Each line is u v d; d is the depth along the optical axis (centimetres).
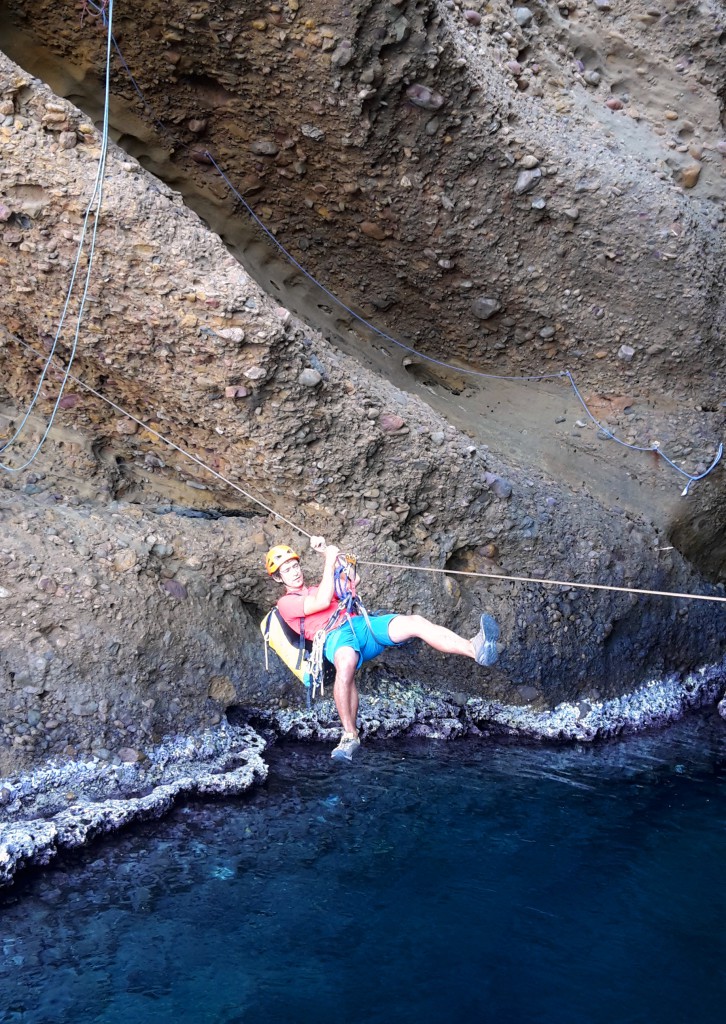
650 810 671
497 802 662
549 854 600
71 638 621
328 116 645
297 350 604
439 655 768
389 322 822
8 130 532
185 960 480
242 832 594
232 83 639
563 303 791
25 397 674
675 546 887
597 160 737
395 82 629
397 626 586
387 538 715
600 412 857
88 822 571
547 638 788
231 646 693
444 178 699
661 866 596
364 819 622
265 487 682
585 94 805
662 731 823
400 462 686
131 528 668
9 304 599
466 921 526
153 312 577
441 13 615
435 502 723
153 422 674
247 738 685
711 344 812
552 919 533
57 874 539
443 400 846
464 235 736
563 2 821
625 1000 472
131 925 503
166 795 606
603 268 769
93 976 465
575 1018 457
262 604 720
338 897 539
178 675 664
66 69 645
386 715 749
